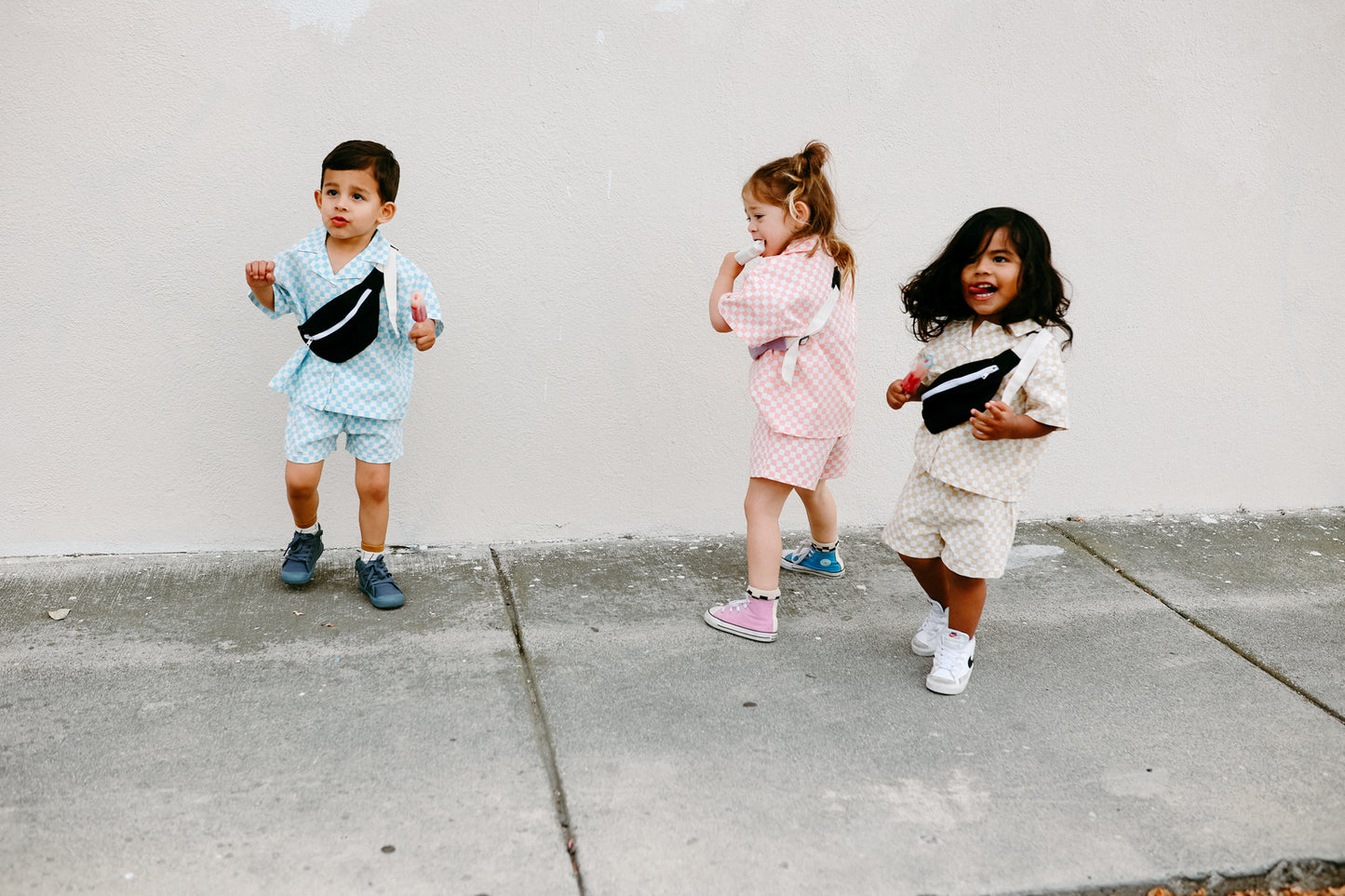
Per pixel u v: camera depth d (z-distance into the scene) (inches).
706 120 136.3
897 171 143.9
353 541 140.3
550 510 145.5
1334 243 159.3
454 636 117.7
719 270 141.4
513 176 132.3
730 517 151.6
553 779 92.7
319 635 116.3
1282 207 156.3
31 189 120.8
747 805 90.4
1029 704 109.3
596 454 144.7
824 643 121.5
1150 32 146.0
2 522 130.0
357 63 125.0
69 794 87.1
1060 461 161.0
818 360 117.6
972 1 140.3
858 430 152.8
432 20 125.5
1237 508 168.4
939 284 108.2
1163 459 163.8
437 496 141.2
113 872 78.7
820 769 96.0
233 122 123.6
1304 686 114.8
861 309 147.9
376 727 99.1
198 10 119.7
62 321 125.6
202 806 86.6
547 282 136.8
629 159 135.3
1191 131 150.7
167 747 94.2
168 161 123.2
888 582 139.5
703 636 121.1
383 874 80.0
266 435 134.2
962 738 102.4
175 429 131.8
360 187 109.7
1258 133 152.6
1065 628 127.3
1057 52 144.3
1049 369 102.7
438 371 136.4
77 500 131.4
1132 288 155.1
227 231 126.7
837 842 86.1
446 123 128.9
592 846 84.0
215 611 120.7
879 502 157.1
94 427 129.6
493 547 143.6
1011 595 136.6
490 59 128.2
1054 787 95.0
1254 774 97.9
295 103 124.6
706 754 97.7
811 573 140.9
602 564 140.1
